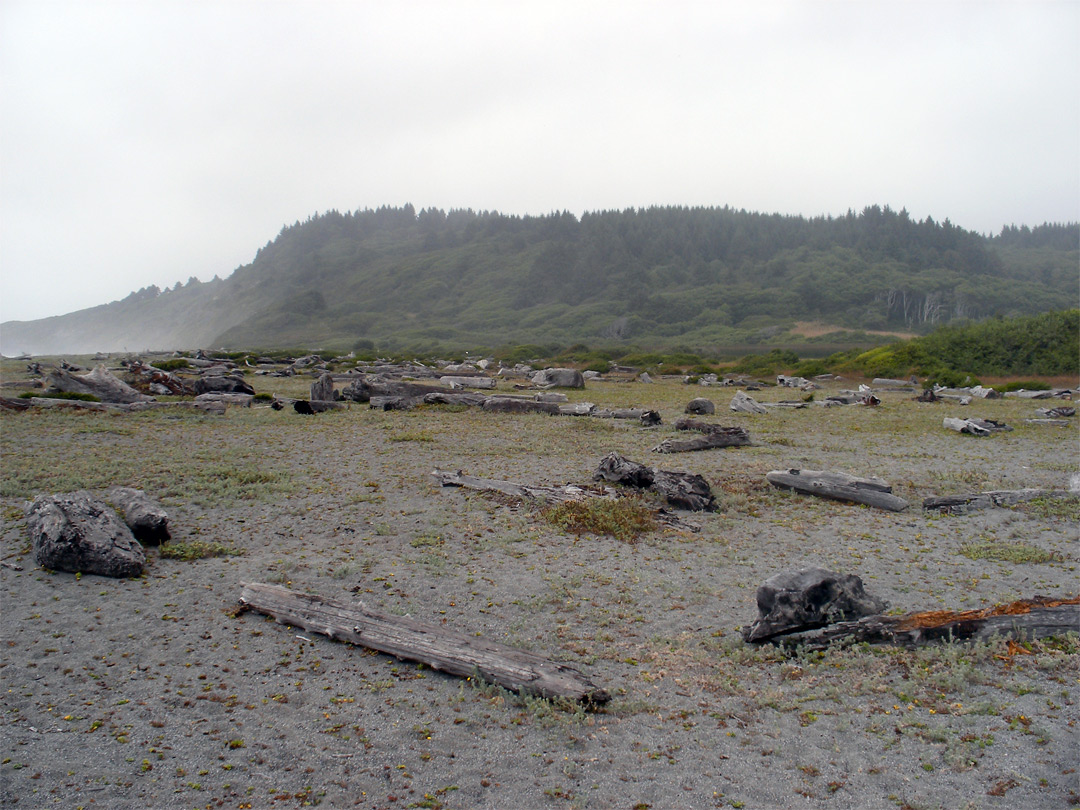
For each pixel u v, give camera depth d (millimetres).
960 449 19484
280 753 5160
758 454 18156
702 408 27016
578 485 13000
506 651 6453
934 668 6383
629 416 25203
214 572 8906
